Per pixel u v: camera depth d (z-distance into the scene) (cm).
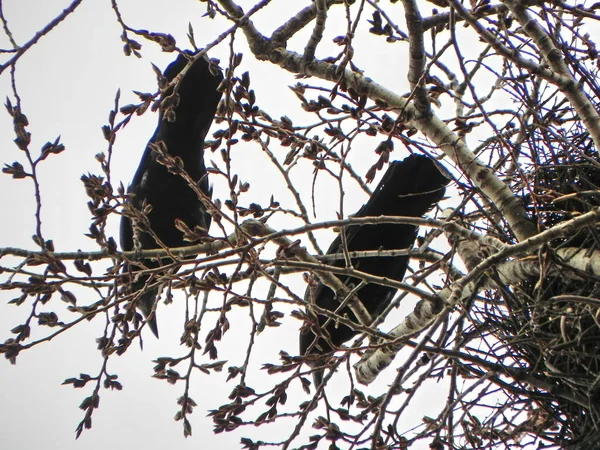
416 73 934
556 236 743
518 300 896
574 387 884
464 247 976
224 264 838
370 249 1122
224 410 825
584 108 855
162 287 859
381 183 1052
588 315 853
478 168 936
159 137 1066
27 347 834
